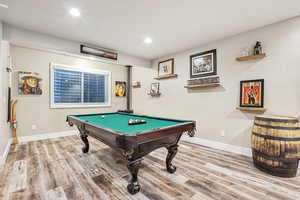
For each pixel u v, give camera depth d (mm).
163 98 4258
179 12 2176
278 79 2371
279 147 1917
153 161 2404
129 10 2146
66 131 3941
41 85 3539
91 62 4387
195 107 3514
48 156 2533
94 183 1748
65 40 3201
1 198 1463
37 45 2873
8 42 2662
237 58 2705
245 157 2596
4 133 2420
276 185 1744
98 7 2078
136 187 1570
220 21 2410
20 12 2201
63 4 2012
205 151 2898
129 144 1365
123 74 5125
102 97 4742
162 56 4375
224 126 3008
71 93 4094
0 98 2168
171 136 1939
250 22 2418
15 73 3205
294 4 1928
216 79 3092
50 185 1693
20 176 1876
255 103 2590
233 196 1535
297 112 2197
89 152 2742
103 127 1737
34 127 3465
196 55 3527
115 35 3006
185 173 2016
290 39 2266
